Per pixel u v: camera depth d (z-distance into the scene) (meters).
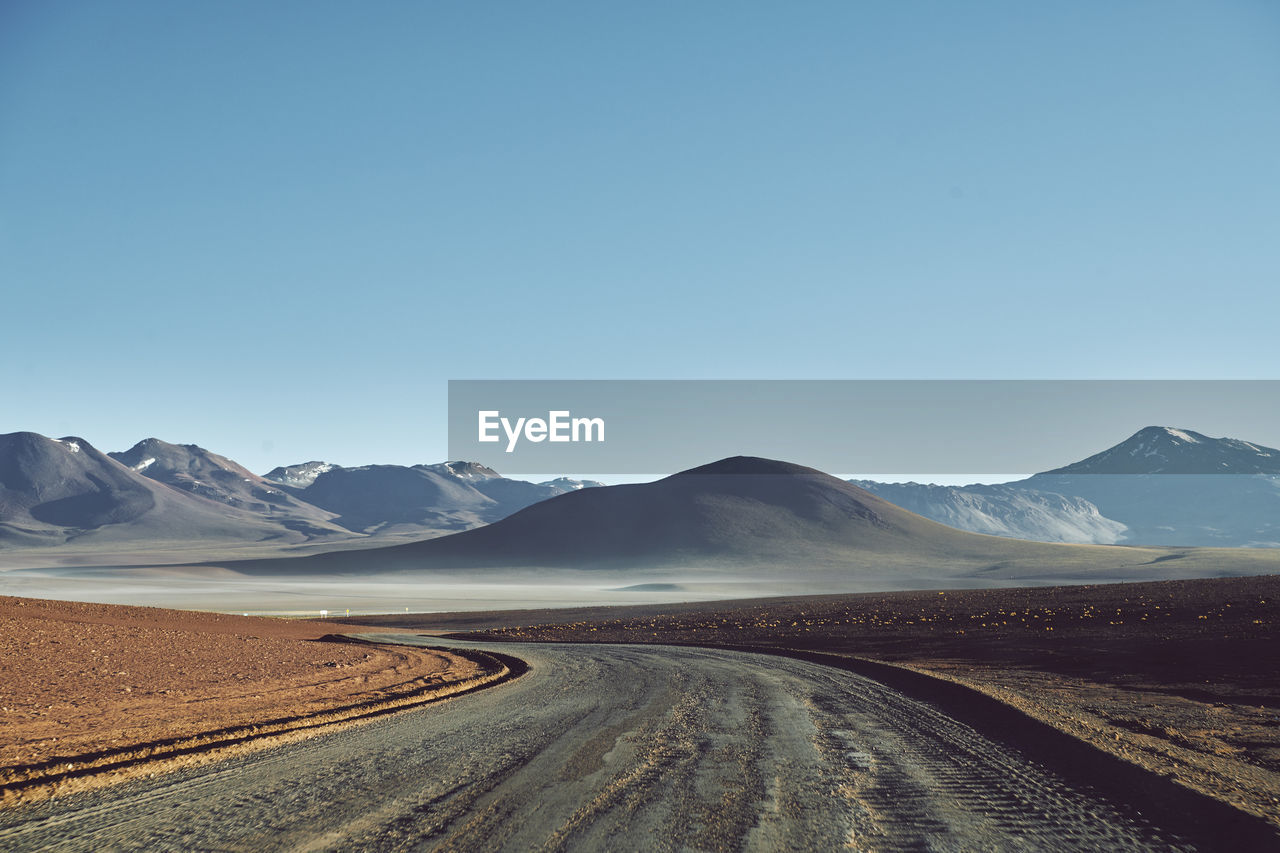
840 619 55.78
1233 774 10.58
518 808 8.96
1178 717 16.66
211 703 17.45
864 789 9.84
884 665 28.38
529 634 59.75
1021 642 36.78
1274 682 22.47
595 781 10.27
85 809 8.91
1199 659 27.55
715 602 93.00
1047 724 14.19
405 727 14.74
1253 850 7.57
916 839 7.89
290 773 10.70
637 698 19.41
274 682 22.09
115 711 15.96
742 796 9.51
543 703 18.50
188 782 10.18
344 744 12.91
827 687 21.78
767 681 23.53
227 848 7.61
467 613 85.69
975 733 13.94
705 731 14.23
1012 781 10.25
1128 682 23.88
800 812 8.82
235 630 45.94
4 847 7.66
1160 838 7.93
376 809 8.92
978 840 7.87
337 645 39.47
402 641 49.31
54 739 12.88
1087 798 9.41
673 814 8.73
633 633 56.38
